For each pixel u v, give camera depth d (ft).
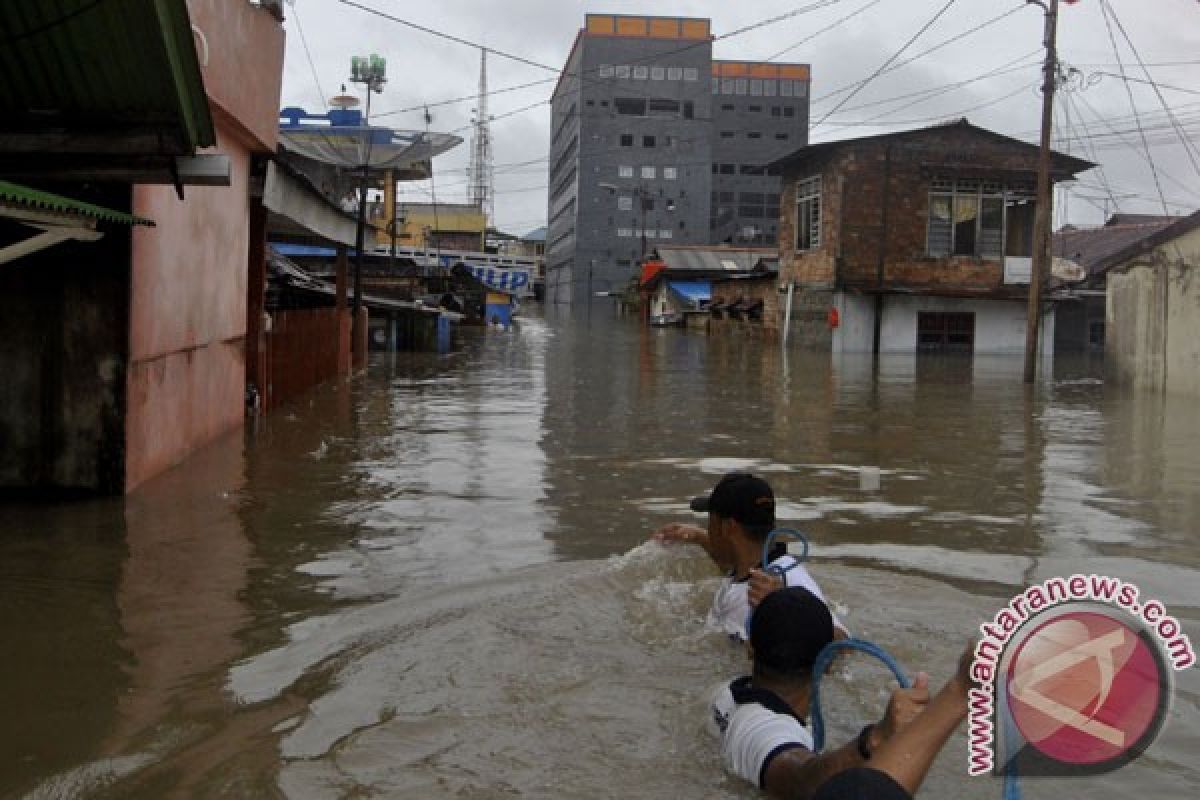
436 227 239.71
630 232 327.88
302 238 88.63
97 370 27.73
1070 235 143.84
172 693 14.74
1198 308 63.77
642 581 19.63
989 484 32.73
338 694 14.57
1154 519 27.66
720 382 70.59
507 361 88.94
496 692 14.55
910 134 112.37
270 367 48.37
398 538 24.13
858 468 35.45
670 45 325.42
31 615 18.20
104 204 27.22
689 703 13.98
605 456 36.96
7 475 27.94
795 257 126.52
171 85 23.38
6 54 22.86
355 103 95.14
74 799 11.72
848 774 8.06
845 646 10.33
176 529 24.56
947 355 111.34
